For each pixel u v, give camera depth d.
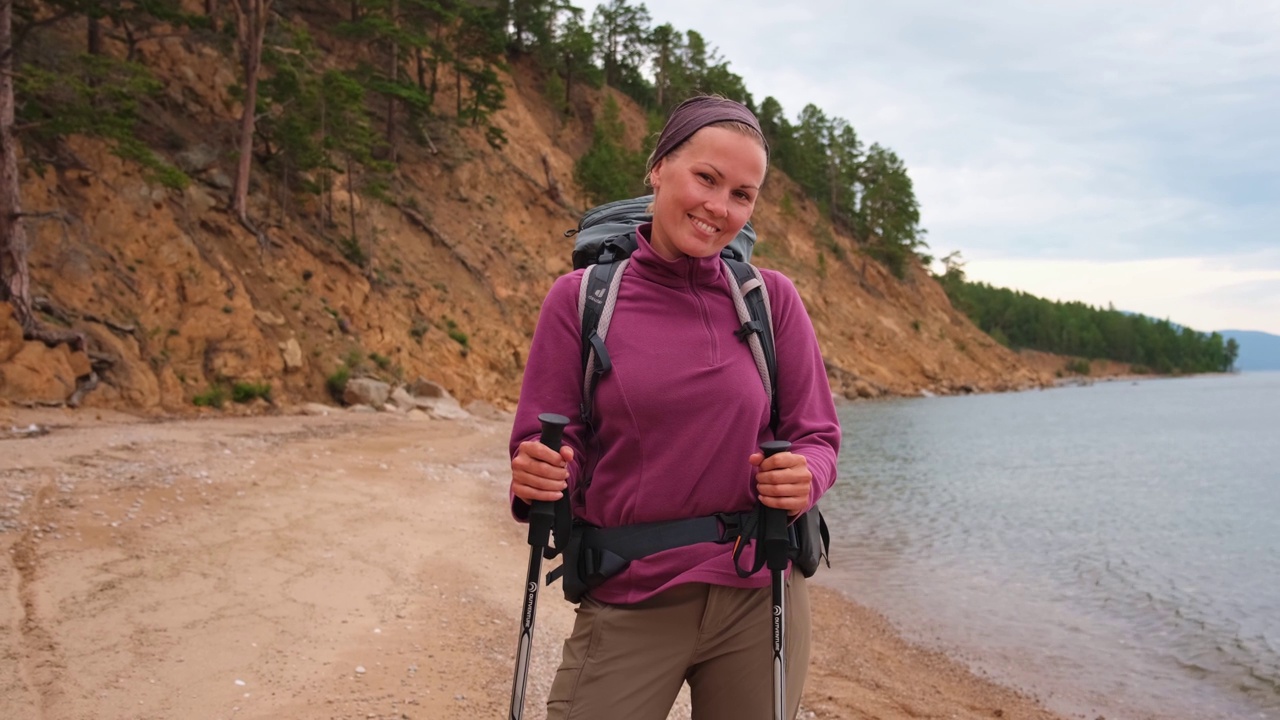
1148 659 6.32
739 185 1.70
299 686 4.11
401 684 4.27
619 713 1.64
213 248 21.47
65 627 4.46
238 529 6.88
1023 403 62.75
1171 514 14.52
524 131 50.66
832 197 84.88
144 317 18.78
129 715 3.65
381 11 40.16
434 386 25.62
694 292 1.78
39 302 16.25
